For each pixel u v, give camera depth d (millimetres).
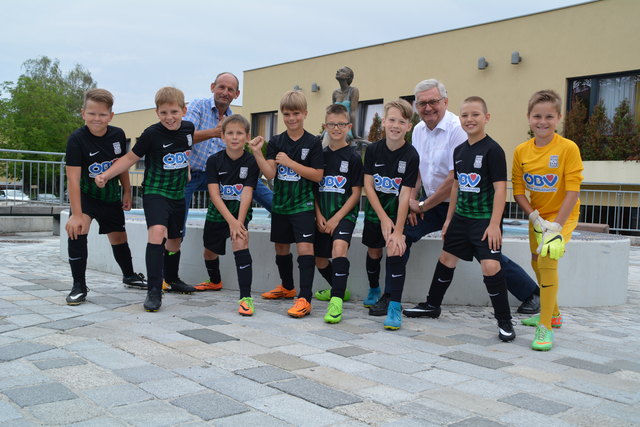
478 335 3295
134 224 5176
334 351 2781
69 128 35625
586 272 4410
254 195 4691
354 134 6457
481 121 3285
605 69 12711
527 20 13797
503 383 2377
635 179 12227
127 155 3711
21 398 2012
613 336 3406
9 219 12062
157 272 3639
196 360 2531
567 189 3211
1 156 12695
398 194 3691
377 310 3766
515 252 4293
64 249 6277
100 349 2668
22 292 4078
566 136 13180
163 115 3711
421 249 4262
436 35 15422
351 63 17297
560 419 1984
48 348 2656
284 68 19109
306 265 3703
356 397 2121
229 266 4711
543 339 3016
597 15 12750
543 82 13648
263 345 2844
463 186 3363
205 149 4668
